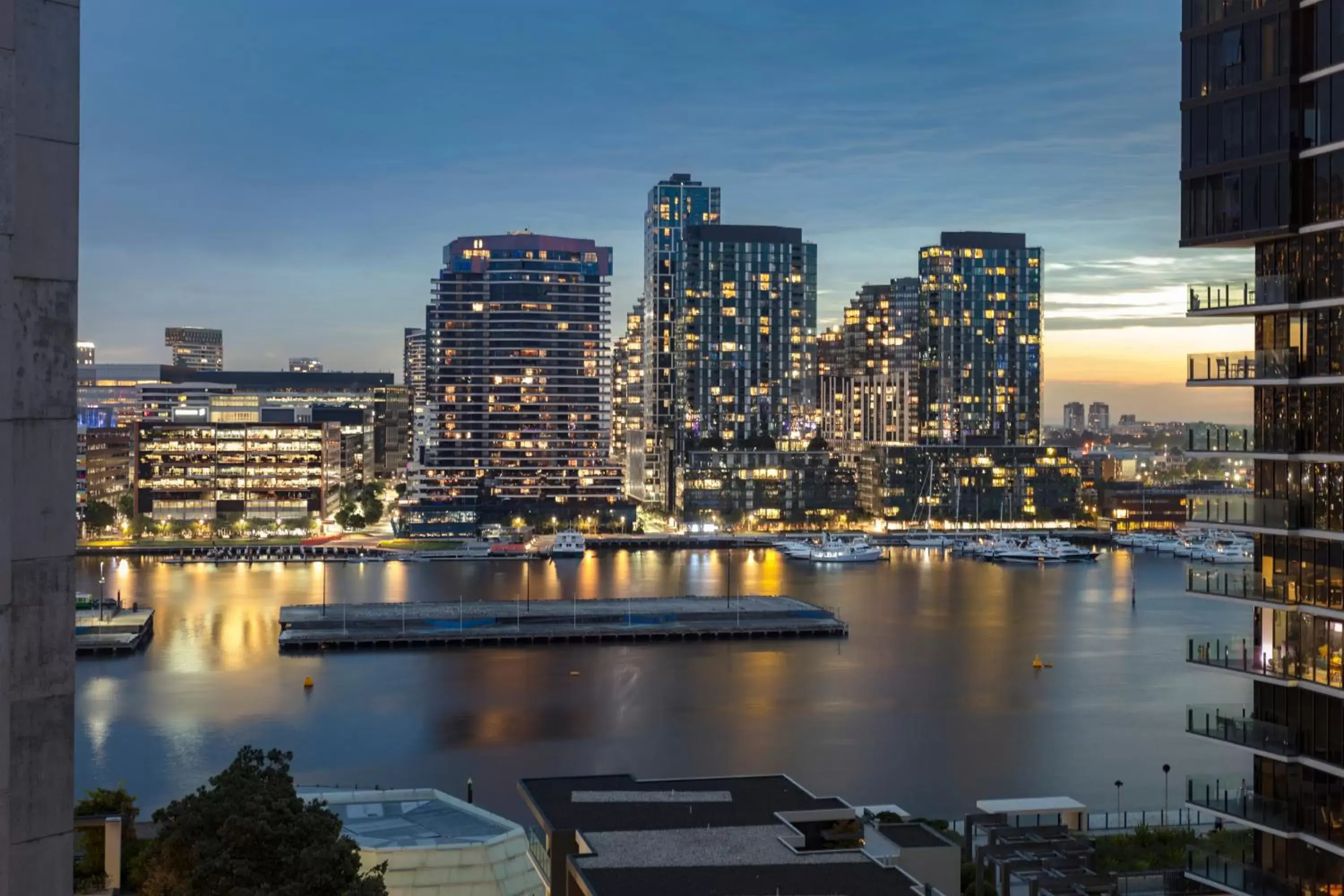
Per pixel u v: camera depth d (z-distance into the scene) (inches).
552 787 3403.1
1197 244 3294.8
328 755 7313.0
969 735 7780.5
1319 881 3095.5
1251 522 3193.9
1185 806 5762.8
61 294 1397.6
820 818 3115.2
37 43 1371.8
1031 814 5132.9
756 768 7047.2
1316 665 3085.6
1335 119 2970.0
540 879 3476.9
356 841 3125.0
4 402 1341.0
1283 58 3068.4
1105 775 6820.9
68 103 1393.9
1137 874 3969.0
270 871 2893.7
